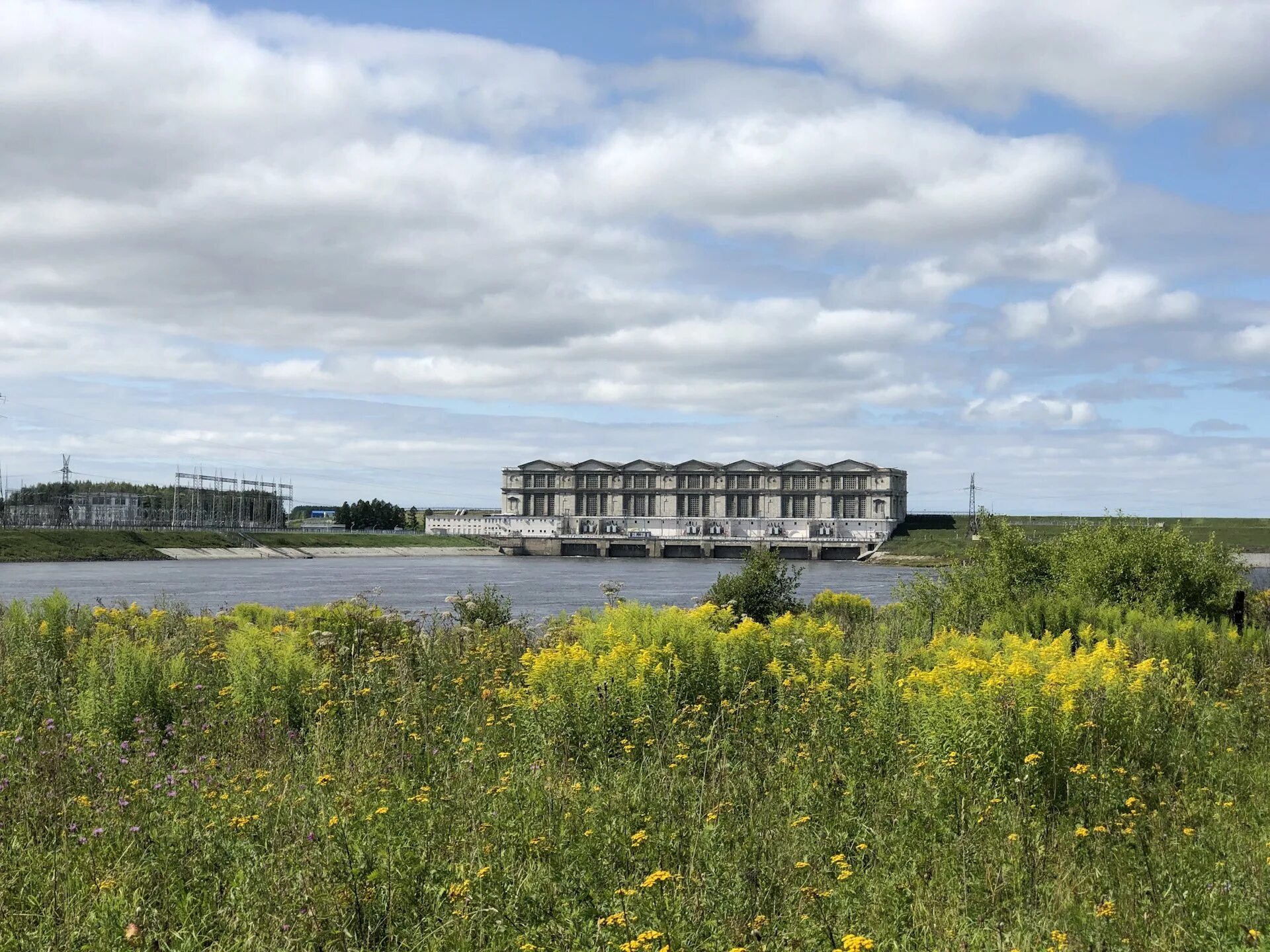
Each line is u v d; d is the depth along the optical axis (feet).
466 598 108.27
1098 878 33.78
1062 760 43.86
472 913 29.53
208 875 32.35
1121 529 115.14
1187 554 109.70
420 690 58.80
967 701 45.44
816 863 33.88
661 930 27.91
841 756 45.73
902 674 58.13
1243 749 52.80
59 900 30.40
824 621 114.11
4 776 41.93
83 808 37.88
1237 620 103.60
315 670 60.64
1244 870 33.81
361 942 28.73
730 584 125.18
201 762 45.21
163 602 120.26
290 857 32.76
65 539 578.25
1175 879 33.40
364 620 86.53
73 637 80.07
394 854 32.78
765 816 38.04
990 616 106.83
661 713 51.78
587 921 29.55
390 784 40.68
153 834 35.06
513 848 33.78
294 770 44.62
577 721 49.73
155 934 28.17
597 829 35.63
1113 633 91.04
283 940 28.60
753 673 59.77
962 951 28.12
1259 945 28.27
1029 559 117.19
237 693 56.44
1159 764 47.75
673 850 34.32
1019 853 34.78
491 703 56.34
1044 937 29.35
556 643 79.05
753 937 28.68
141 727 51.62
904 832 37.47
